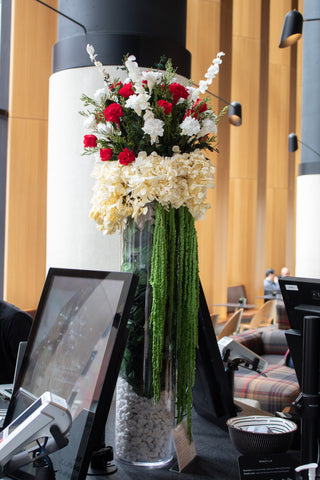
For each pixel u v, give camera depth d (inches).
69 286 58.9
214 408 76.0
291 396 170.6
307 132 331.6
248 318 439.8
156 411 60.3
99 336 51.2
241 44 453.4
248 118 461.7
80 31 109.1
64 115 113.4
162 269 59.2
